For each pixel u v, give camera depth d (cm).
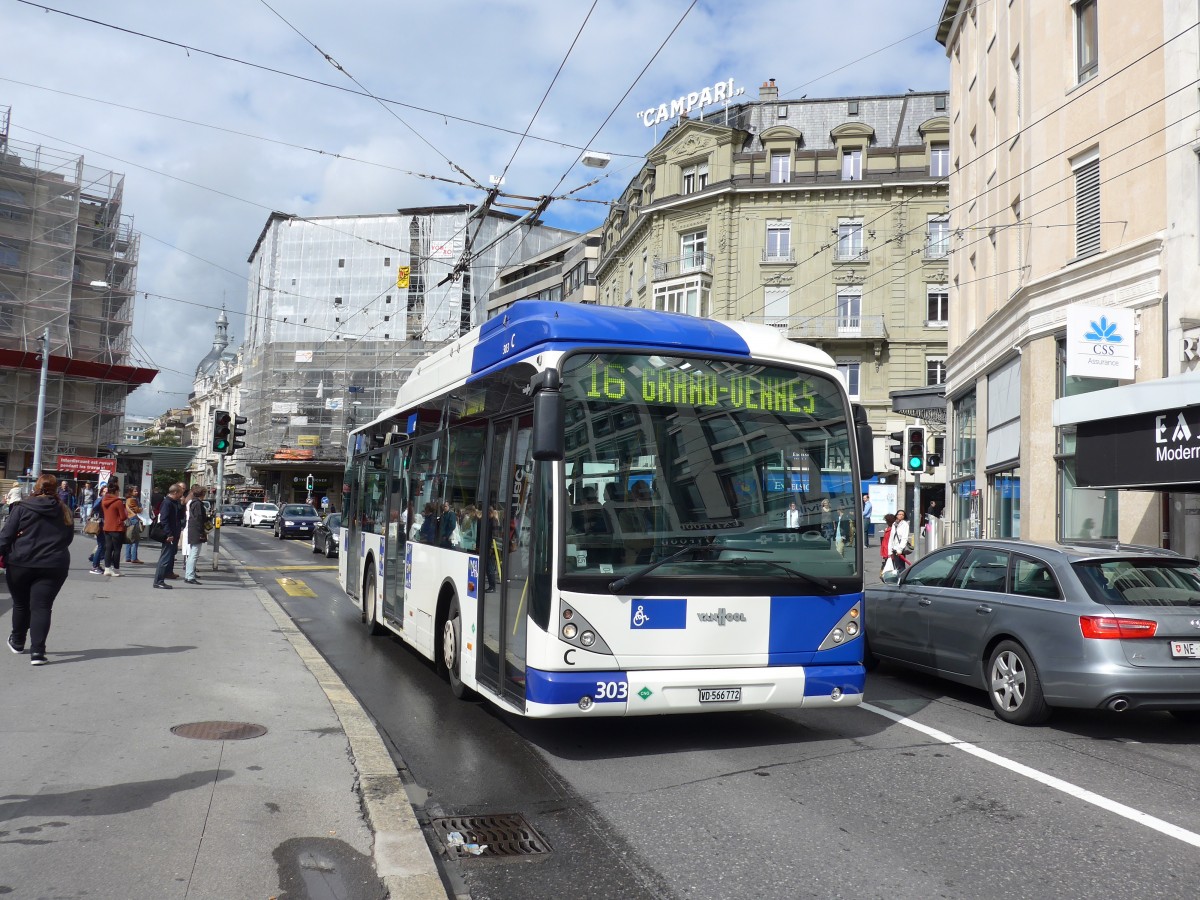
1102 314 1560
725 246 4550
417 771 625
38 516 858
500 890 436
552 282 6391
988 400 2273
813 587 691
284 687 811
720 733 741
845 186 4434
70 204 5106
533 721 772
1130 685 717
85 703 712
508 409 737
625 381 670
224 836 461
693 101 4803
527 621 650
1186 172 1489
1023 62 1964
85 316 5206
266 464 6975
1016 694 796
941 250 4388
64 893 390
